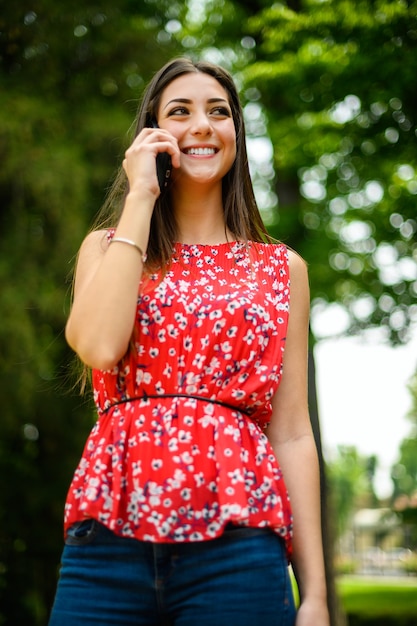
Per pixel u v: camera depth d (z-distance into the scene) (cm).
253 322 237
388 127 933
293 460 252
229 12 1182
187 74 265
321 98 967
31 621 1216
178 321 234
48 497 1188
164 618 222
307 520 247
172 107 261
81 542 224
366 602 1908
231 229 268
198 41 1241
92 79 1194
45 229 1106
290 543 235
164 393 230
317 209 1271
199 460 224
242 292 244
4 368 1073
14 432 1159
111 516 220
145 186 238
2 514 1178
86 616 219
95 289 225
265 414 243
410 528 1625
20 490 1183
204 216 266
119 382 234
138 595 219
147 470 222
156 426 226
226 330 234
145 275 247
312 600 238
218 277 252
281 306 253
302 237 1259
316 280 1247
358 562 5041
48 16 1150
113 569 220
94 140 1139
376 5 830
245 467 227
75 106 1157
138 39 1201
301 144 1077
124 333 224
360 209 1178
